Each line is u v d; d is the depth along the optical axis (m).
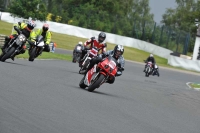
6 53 60.50
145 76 113.75
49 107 34.28
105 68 48.31
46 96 39.28
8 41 61.06
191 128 37.94
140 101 52.41
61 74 64.31
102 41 63.81
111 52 49.41
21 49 60.84
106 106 40.94
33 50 64.94
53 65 82.12
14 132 25.05
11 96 35.53
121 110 40.50
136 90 66.69
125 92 60.44
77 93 45.75
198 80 137.88
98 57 49.53
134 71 127.19
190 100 66.44
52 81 52.06
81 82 51.47
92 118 33.34
